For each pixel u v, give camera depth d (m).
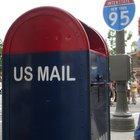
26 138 2.79
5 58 2.82
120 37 7.05
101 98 3.17
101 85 3.18
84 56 2.71
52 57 2.76
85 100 2.71
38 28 2.79
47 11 2.77
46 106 2.76
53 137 2.75
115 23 6.84
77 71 2.72
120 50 7.06
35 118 2.78
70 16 2.74
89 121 2.70
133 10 6.71
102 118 3.22
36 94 2.78
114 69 5.87
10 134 2.81
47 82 2.76
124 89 7.02
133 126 6.95
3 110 2.82
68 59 2.73
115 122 6.93
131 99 16.81
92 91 2.82
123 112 6.95
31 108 2.79
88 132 2.71
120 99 7.00
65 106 2.73
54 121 2.75
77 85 2.72
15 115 2.81
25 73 2.79
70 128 2.73
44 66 2.77
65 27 2.74
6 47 2.82
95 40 3.53
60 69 2.75
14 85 2.81
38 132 2.78
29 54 2.79
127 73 5.87
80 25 2.72
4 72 2.83
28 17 2.80
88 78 2.70
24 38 2.80
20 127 2.80
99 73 3.15
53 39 2.76
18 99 2.80
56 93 2.75
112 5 6.84
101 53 3.39
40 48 2.78
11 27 2.82
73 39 2.73
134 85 15.40
